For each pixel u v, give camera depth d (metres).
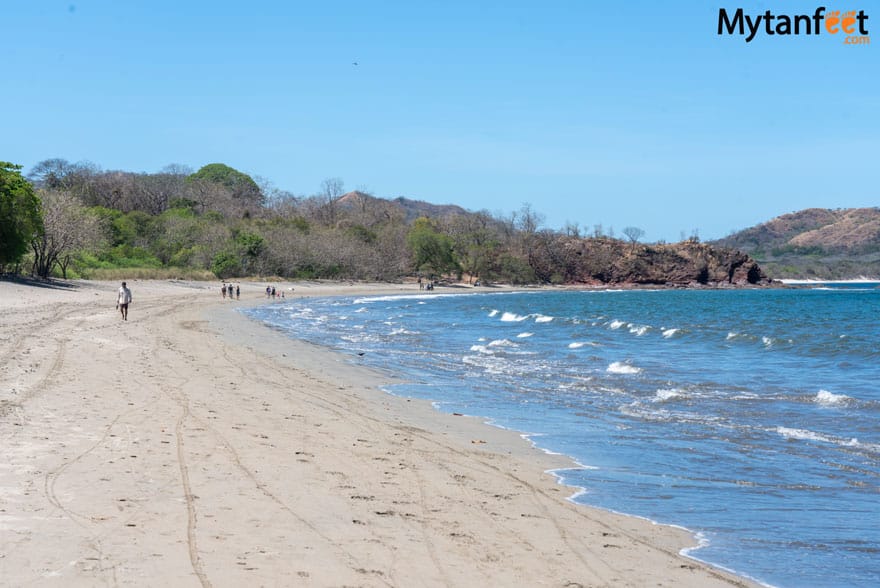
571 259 183.25
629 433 14.87
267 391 18.83
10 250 59.62
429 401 18.77
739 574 7.64
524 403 18.53
